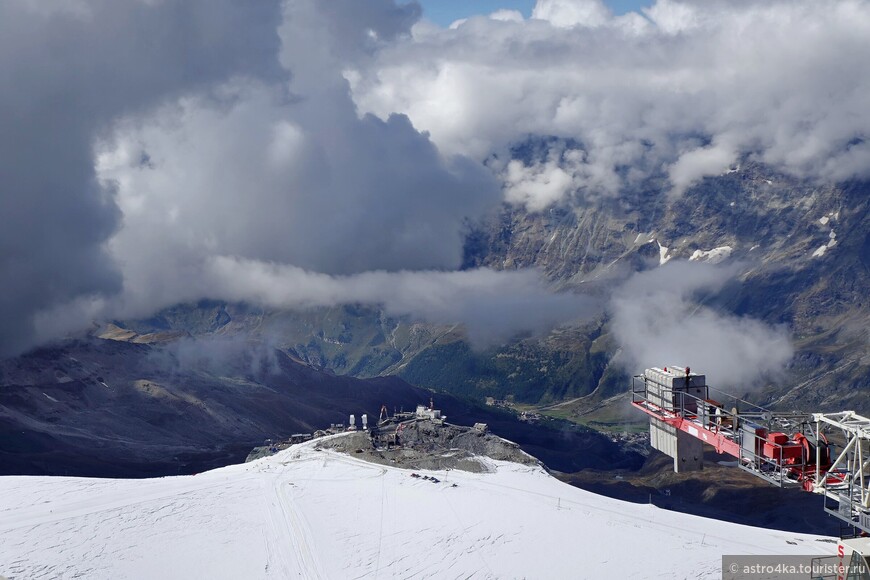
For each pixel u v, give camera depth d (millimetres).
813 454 82125
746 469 85062
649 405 98188
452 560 125500
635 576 120938
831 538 138875
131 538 131000
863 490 77250
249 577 121000
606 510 149000
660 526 141875
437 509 144250
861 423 80938
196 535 133000
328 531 135750
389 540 132625
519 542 131250
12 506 145000
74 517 138625
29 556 123812
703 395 94188
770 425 86000
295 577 121438
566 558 126312
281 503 147250
